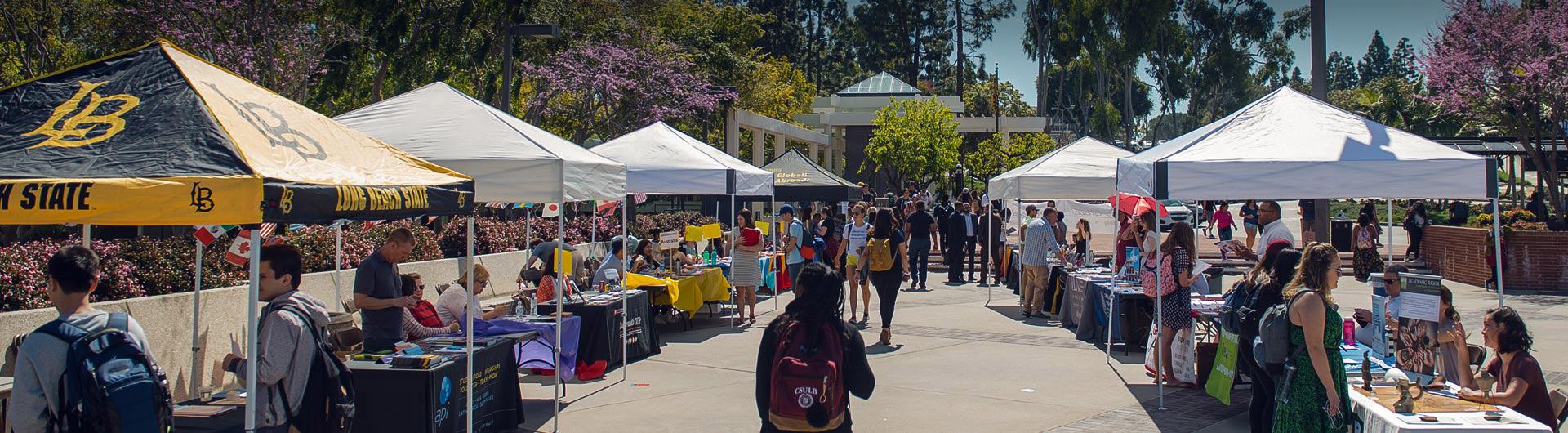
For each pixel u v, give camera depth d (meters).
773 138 50.47
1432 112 45.38
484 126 8.28
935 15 87.44
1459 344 6.86
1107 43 66.06
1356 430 6.11
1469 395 6.14
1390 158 7.61
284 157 4.69
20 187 4.02
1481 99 24.16
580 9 35.38
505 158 7.48
